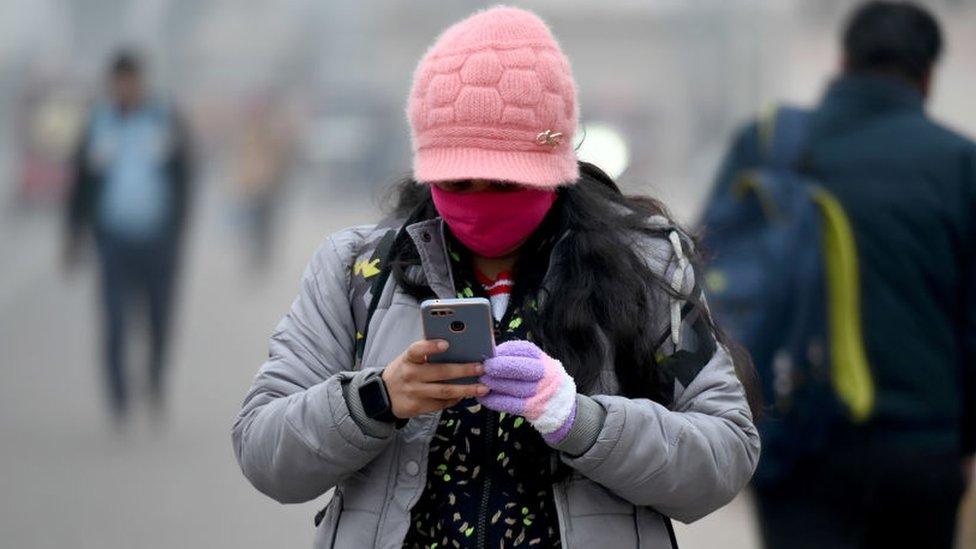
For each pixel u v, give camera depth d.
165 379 35.53
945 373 14.00
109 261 31.45
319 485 9.46
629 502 9.50
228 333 47.22
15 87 119.19
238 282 62.81
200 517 24.52
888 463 13.89
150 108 31.86
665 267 9.77
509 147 9.23
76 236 31.94
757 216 14.53
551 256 9.62
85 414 34.09
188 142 31.98
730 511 23.88
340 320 9.87
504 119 9.20
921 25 14.57
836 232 14.05
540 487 9.48
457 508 9.45
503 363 8.91
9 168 104.81
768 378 14.06
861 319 14.01
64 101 88.94
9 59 127.00
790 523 14.19
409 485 9.42
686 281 9.78
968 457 14.53
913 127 14.30
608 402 9.17
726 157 15.05
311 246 78.44
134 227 31.42
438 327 8.85
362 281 9.80
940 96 131.75
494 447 9.45
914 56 14.51
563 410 8.95
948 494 14.09
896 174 14.17
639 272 9.58
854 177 14.27
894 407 13.91
